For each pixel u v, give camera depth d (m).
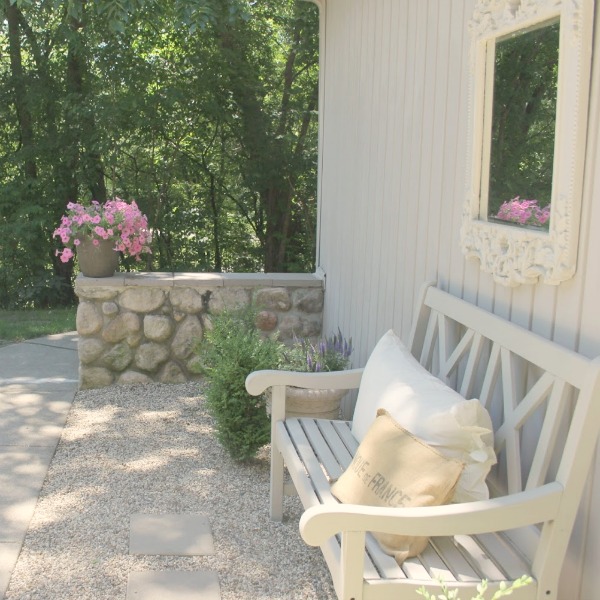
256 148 9.15
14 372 5.42
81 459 3.88
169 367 5.19
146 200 9.32
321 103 5.58
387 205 3.77
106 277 5.13
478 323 2.54
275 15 8.98
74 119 8.79
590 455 1.88
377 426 2.33
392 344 2.88
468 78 2.75
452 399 2.33
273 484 3.19
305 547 3.01
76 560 2.86
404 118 3.50
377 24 3.95
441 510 1.89
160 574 2.77
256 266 10.06
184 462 3.87
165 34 8.74
